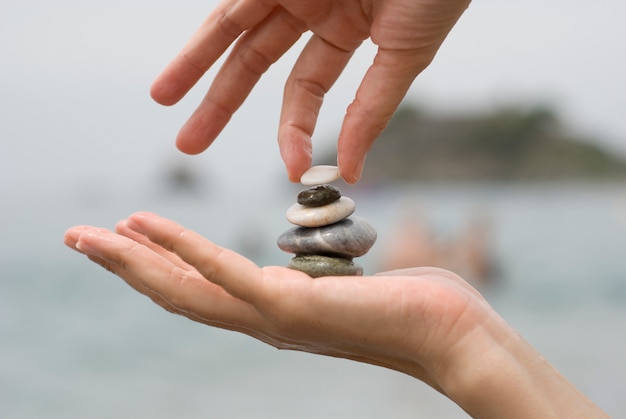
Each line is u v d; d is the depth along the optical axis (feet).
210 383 4.80
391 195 18.99
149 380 4.93
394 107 1.77
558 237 12.06
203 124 1.94
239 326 1.70
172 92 1.92
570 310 6.63
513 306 6.91
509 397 1.63
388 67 1.73
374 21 1.73
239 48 1.90
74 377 4.98
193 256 1.60
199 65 1.91
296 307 1.63
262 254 9.61
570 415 1.62
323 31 1.84
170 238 1.60
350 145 1.79
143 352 5.59
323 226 1.83
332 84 1.89
